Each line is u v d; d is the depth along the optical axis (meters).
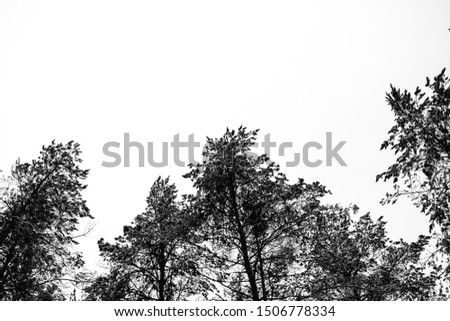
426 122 8.04
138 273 13.72
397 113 8.34
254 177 11.21
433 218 8.12
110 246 13.24
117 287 12.70
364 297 11.08
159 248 13.70
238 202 11.20
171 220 12.17
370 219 14.05
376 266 12.20
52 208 12.41
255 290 10.07
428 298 9.84
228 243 11.20
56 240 12.49
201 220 10.98
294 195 10.85
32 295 11.46
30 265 11.66
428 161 7.92
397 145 8.32
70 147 13.05
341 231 13.58
